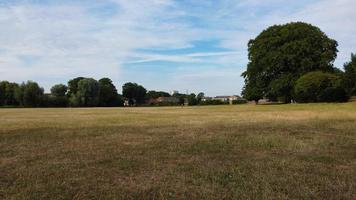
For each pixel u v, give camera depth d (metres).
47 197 6.38
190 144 12.00
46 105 110.56
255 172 7.97
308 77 55.72
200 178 7.50
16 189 6.82
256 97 66.88
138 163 8.99
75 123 22.66
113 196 6.40
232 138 13.34
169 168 8.44
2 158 9.82
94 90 116.94
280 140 12.62
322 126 17.58
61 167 8.62
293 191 6.59
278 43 63.47
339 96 56.66
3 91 114.31
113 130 16.95
